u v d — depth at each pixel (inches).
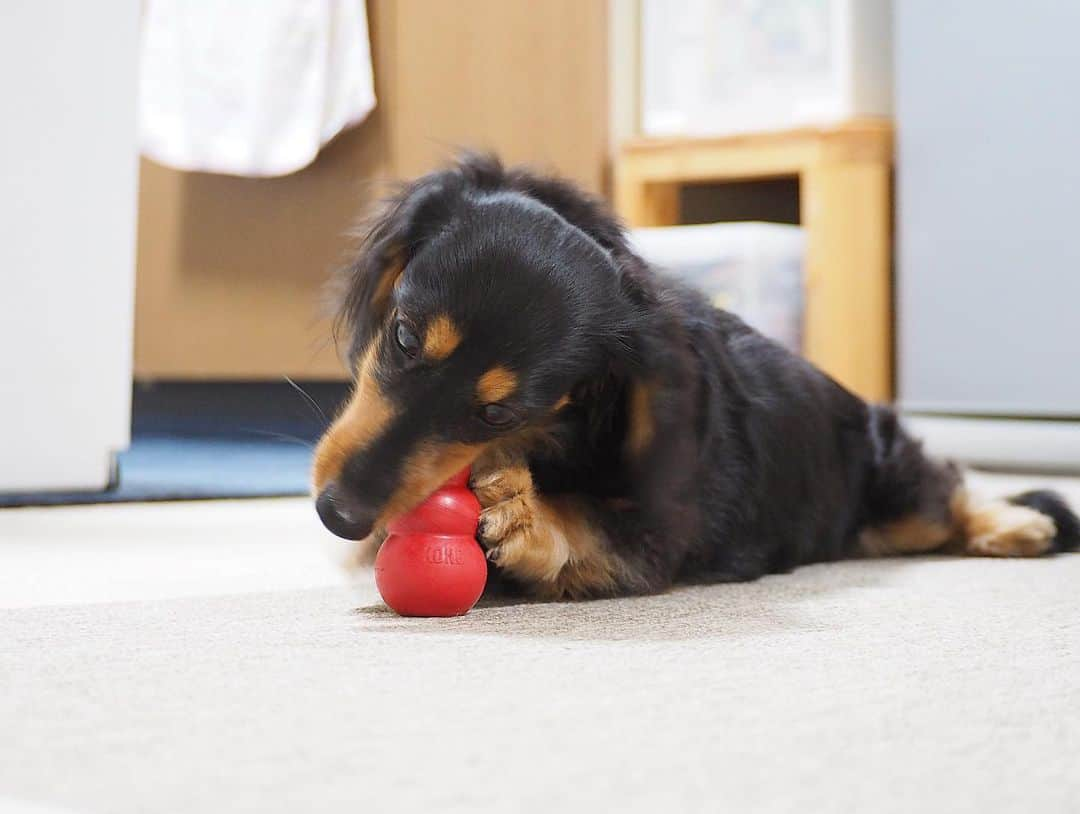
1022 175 128.8
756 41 146.1
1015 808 28.4
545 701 36.9
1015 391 130.7
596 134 144.0
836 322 140.6
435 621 49.8
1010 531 73.8
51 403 87.5
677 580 61.4
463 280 52.2
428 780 29.4
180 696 36.9
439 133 130.0
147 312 142.6
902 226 138.6
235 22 124.3
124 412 89.9
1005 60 129.2
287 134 124.5
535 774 30.0
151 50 126.3
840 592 59.7
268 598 54.6
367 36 124.6
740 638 47.2
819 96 143.5
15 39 83.0
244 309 137.1
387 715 35.0
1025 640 47.8
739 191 159.9
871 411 77.5
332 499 50.4
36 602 53.6
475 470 54.1
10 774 29.6
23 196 84.7
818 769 30.9
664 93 152.3
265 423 151.9
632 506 56.9
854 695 38.5
